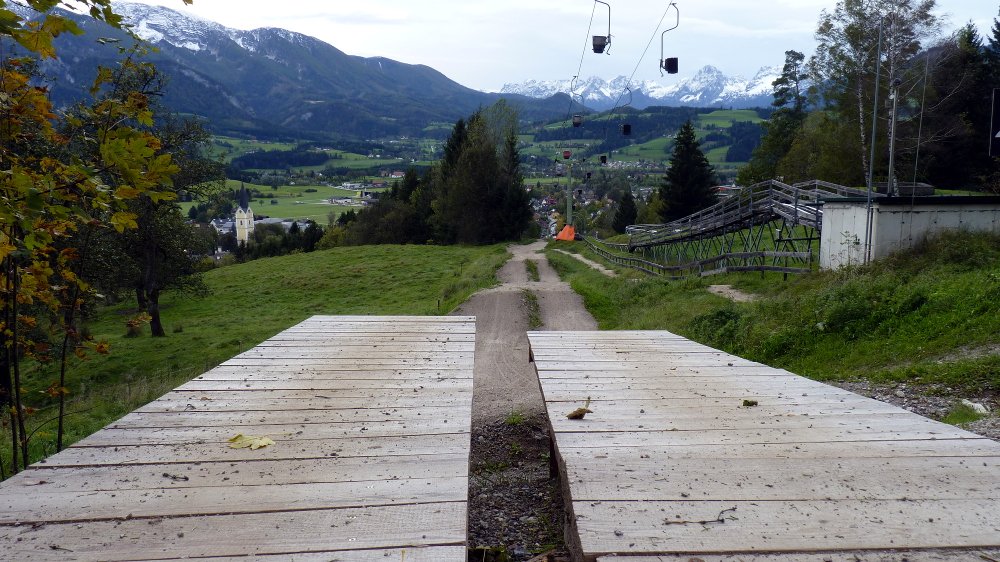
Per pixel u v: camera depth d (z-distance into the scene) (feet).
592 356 19.79
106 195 10.26
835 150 133.39
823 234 62.23
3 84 11.23
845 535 7.59
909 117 128.98
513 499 14.25
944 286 36.76
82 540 7.52
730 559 7.11
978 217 55.11
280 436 11.41
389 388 14.97
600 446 10.83
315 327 24.34
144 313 16.05
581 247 169.17
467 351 19.63
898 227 54.44
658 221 211.82
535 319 61.57
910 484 9.04
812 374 31.17
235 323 101.09
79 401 41.93
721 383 15.87
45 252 13.47
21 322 14.93
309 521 8.00
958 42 135.23
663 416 12.72
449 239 214.69
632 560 7.09
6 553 7.21
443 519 8.04
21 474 9.59
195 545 7.42
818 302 40.24
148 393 41.29
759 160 188.96
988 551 7.25
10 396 14.88
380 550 7.29
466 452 10.54
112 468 9.84
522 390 27.35
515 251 170.81
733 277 73.41
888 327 34.40
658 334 24.40
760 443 10.93
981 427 19.15
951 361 27.86
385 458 10.27
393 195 272.72
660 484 9.14
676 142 190.70
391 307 105.70
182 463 10.08
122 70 12.64
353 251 178.19
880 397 24.79
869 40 119.24
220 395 14.35
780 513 8.18
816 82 134.00
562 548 11.40
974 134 135.95
